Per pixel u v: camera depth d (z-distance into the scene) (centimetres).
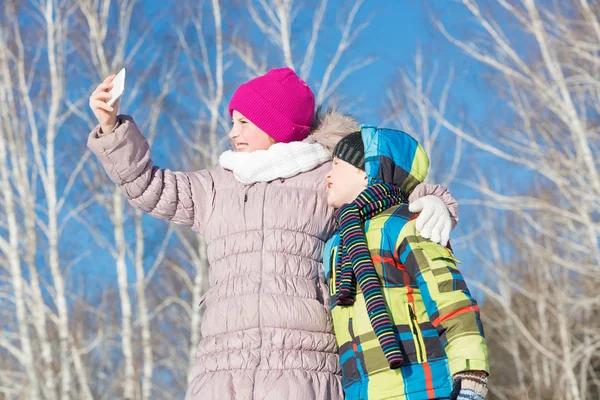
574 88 1334
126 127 267
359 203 249
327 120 300
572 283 1505
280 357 254
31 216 1333
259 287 263
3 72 1387
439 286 228
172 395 1545
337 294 250
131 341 1307
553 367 1606
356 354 238
